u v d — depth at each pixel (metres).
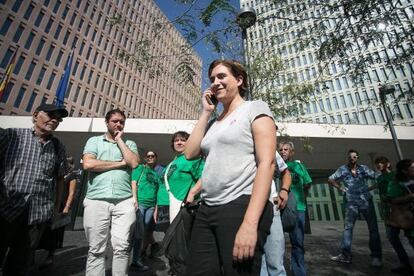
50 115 2.90
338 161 21.31
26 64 39.09
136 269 4.45
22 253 2.60
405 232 4.16
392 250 6.17
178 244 1.81
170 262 1.87
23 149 2.73
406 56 4.70
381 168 5.21
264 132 1.39
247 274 1.19
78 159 19.08
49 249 4.41
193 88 7.69
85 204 3.04
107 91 50.44
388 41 4.77
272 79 7.38
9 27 37.81
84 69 46.72
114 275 2.88
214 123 1.82
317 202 18.09
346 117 53.56
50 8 42.78
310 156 20.23
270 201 1.37
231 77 1.77
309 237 8.48
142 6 59.72
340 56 5.14
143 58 5.25
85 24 47.62
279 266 2.40
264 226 1.28
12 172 2.62
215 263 1.34
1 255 2.46
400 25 4.55
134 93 56.75
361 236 8.62
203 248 1.39
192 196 2.32
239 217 1.31
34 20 40.59
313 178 21.41
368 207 4.88
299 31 5.43
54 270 4.17
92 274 2.83
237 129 1.47
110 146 3.34
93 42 48.75
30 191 2.64
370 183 15.55
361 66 5.07
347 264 4.75
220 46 5.64
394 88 9.38
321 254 5.66
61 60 43.59
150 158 5.54
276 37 6.43
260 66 7.06
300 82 7.22
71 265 4.49
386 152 19.83
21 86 38.25
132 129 16.73
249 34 6.84
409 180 4.29
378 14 4.49
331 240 7.75
